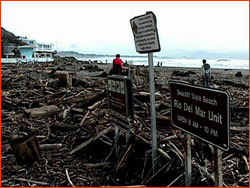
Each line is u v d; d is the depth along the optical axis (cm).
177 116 492
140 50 590
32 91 1775
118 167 605
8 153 755
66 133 877
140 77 2234
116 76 645
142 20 563
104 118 900
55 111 1125
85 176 607
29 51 10669
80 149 733
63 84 2053
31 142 663
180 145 643
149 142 645
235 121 1057
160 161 576
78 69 5250
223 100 373
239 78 3916
